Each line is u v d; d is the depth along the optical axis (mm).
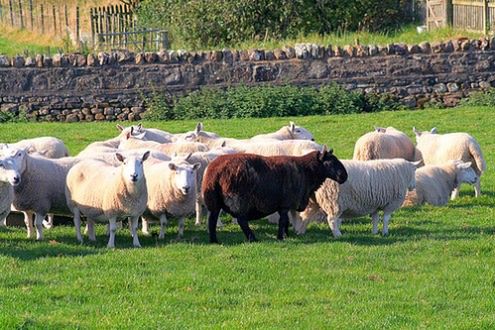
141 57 37938
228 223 21031
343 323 14328
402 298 15609
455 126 33812
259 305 15188
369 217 21484
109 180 18516
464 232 19891
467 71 38719
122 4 57188
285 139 24828
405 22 47719
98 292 15617
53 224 21203
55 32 54469
